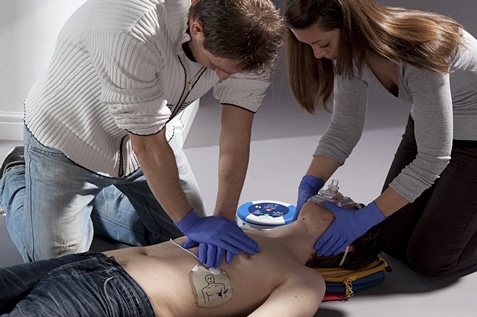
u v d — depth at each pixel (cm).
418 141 218
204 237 207
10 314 179
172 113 218
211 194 312
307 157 359
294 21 196
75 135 220
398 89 222
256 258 211
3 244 267
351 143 246
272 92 440
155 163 198
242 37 171
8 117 354
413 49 199
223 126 220
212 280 203
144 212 259
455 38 206
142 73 185
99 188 237
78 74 210
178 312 200
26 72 346
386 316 235
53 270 192
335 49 200
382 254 273
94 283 190
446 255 253
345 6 191
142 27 183
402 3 522
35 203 230
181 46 193
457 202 249
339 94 242
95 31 190
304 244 230
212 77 211
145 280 198
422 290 251
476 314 238
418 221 260
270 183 326
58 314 181
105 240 276
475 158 245
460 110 240
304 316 200
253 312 198
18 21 338
